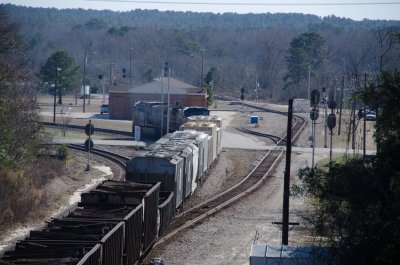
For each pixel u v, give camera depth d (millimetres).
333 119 91812
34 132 94312
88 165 95750
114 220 40531
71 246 34531
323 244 39906
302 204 72562
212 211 67750
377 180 31969
